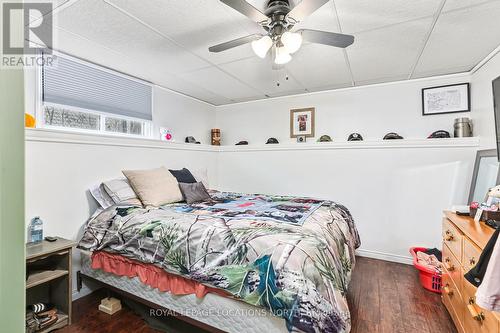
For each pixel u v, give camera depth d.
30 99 2.13
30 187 1.98
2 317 0.40
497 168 2.20
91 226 2.18
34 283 1.70
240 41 1.77
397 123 3.20
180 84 3.34
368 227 3.24
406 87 3.15
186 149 3.67
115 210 2.20
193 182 3.13
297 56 2.44
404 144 3.02
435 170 2.89
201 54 2.41
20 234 0.41
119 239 1.96
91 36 2.04
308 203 2.58
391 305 2.10
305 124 3.76
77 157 2.30
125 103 2.95
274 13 1.52
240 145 4.15
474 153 2.69
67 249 1.88
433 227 2.90
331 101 3.59
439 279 2.29
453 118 2.93
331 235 1.74
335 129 3.56
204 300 1.57
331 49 2.28
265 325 1.35
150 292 1.81
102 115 2.72
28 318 1.72
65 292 1.90
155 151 3.17
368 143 3.20
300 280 1.25
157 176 2.66
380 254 3.17
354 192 3.32
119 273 1.96
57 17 1.76
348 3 1.60
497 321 1.08
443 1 1.58
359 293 2.31
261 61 2.58
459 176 2.77
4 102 0.39
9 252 0.40
